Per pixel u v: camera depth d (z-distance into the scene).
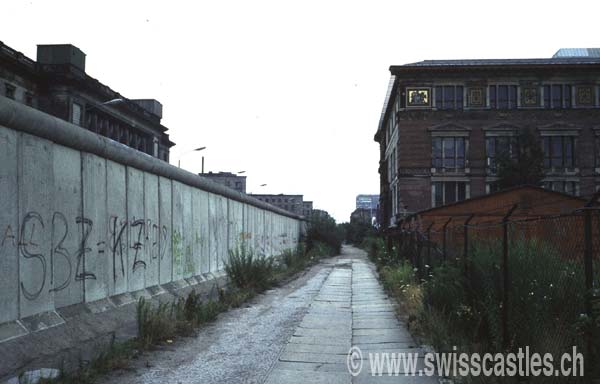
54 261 8.87
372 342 9.57
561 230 7.09
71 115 54.47
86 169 10.12
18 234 7.93
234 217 23.38
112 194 11.27
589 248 5.58
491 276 7.87
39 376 6.45
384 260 28.83
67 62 54.47
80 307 9.57
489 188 55.28
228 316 12.45
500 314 7.41
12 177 7.85
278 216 37.75
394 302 15.02
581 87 55.31
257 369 7.62
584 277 5.99
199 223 17.92
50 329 8.26
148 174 13.40
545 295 6.45
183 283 15.59
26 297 8.04
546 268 6.77
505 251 7.31
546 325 6.29
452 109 55.81
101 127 62.03
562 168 54.91
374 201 173.25
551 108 55.16
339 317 12.50
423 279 14.45
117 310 10.70
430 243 15.53
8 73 49.69
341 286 20.44
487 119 55.59
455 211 31.22
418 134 56.19
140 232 12.74
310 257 40.34
